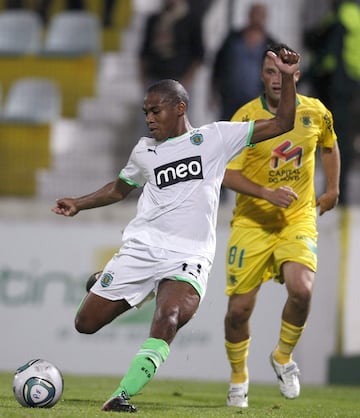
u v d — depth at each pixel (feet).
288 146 74.28
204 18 158.30
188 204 60.23
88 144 162.40
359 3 145.69
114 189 64.59
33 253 130.11
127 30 170.40
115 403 55.98
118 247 129.39
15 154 154.10
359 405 80.79
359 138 149.18
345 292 128.06
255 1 159.43
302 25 158.81
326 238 128.16
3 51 170.40
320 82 140.77
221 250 127.65
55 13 173.47
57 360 126.82
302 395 92.58
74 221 130.31
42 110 165.78
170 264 59.47
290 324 74.54
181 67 157.07
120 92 167.02
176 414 59.82
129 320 125.08
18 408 57.77
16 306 128.98
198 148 60.54
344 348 127.65
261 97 75.72
